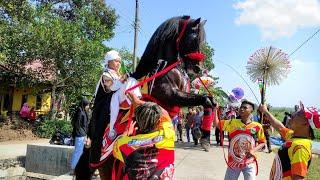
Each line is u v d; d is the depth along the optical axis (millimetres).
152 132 3498
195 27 4555
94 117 4852
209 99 4309
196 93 4395
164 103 4418
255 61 4855
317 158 15164
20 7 19719
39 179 11211
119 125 4383
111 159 4328
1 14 19297
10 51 21234
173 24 4559
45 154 11281
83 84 22547
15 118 23047
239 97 5770
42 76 22641
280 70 4801
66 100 23922
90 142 4910
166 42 4547
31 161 11406
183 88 4496
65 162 11117
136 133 3664
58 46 21297
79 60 21891
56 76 22469
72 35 21703
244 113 5820
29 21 21406
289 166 3893
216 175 9875
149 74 4527
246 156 5762
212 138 21781
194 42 4531
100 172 4613
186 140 20062
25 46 21188
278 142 20891
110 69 4922
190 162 11859
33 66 23188
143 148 3434
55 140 13461
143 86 4488
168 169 3453
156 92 4383
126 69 5000
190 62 4594
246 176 5754
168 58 4539
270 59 4805
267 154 14812
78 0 31109
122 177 4164
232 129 5883
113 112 4414
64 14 31500
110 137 4375
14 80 23188
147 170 3391
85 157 5090
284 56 4797
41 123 21781
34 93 24891
